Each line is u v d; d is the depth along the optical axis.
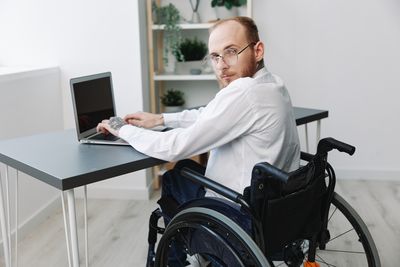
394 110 3.25
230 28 1.42
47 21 2.81
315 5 3.13
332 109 3.29
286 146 1.46
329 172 1.56
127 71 2.82
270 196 1.31
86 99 1.66
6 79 2.32
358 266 2.11
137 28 2.76
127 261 2.20
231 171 1.46
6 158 1.46
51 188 2.81
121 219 2.68
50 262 2.21
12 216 2.38
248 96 1.35
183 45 3.07
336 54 3.19
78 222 2.65
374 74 3.20
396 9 3.08
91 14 2.78
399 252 2.23
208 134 1.38
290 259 1.48
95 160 1.40
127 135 1.51
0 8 2.82
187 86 3.36
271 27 3.19
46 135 1.75
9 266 1.82
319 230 1.57
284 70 3.26
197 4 3.07
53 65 2.87
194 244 1.44
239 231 1.27
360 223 1.57
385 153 3.32
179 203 1.59
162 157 1.42
